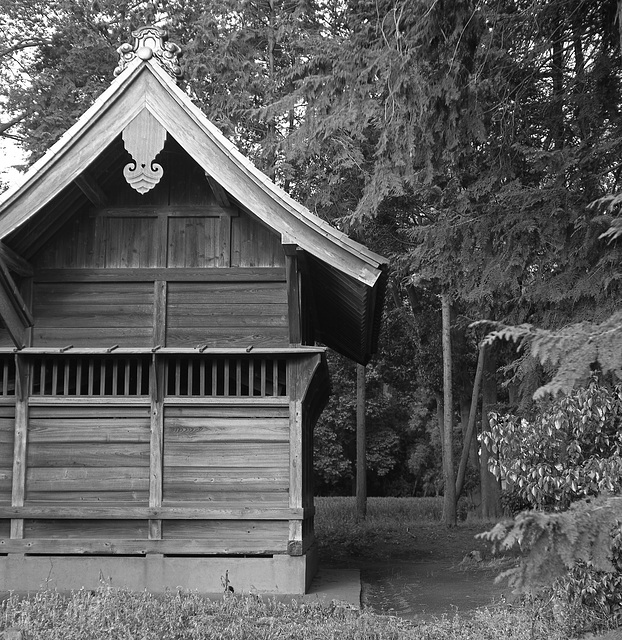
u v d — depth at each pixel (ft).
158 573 31.27
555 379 9.44
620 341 9.48
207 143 31.48
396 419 131.23
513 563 44.86
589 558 9.82
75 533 31.91
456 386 84.58
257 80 66.39
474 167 37.09
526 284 35.88
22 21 76.33
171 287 33.68
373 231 68.23
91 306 33.71
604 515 9.97
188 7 72.90
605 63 32.91
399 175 33.27
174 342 33.19
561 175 32.42
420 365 85.10
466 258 35.04
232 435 32.14
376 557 53.52
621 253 30.48
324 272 33.50
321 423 117.70
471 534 67.15
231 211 33.96
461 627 24.90
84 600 26.35
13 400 32.86
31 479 32.30
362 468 79.71
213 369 32.81
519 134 35.88
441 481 118.83
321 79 34.60
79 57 73.26
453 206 36.11
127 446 32.35
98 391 34.09
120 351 32.30
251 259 33.71
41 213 32.30
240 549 31.32
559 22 34.47
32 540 31.76
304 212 30.63
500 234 34.40
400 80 29.73
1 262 31.27
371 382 116.88
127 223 34.22
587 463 25.91
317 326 47.34
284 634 23.80
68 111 71.92
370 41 33.04
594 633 23.45
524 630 23.30
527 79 34.99
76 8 72.33
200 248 33.91
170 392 35.04
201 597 29.01
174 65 33.01
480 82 32.45
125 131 31.60
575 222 31.37
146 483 32.07
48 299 33.78
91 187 32.27
